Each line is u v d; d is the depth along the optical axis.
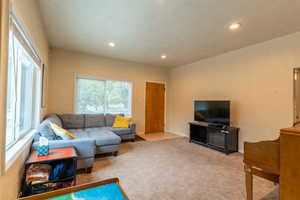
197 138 4.35
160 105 5.90
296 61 2.75
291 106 2.80
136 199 1.78
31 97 2.35
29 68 2.34
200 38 3.16
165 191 1.95
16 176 1.46
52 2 2.10
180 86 5.51
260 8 2.11
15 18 1.33
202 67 4.67
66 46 3.85
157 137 4.97
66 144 2.29
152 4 2.10
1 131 1.00
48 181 1.74
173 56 4.43
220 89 4.11
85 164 2.39
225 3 2.03
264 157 1.42
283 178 1.25
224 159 3.06
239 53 3.67
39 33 2.37
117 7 2.19
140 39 3.30
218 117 3.79
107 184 1.17
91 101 4.62
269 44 3.13
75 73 4.31
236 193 1.92
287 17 2.31
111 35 3.13
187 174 2.41
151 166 2.68
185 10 2.21
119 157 3.11
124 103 5.20
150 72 5.62
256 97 3.32
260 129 3.24
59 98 4.11
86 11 2.31
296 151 1.18
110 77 4.83
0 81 0.96
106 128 4.11
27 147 1.89
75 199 0.99
